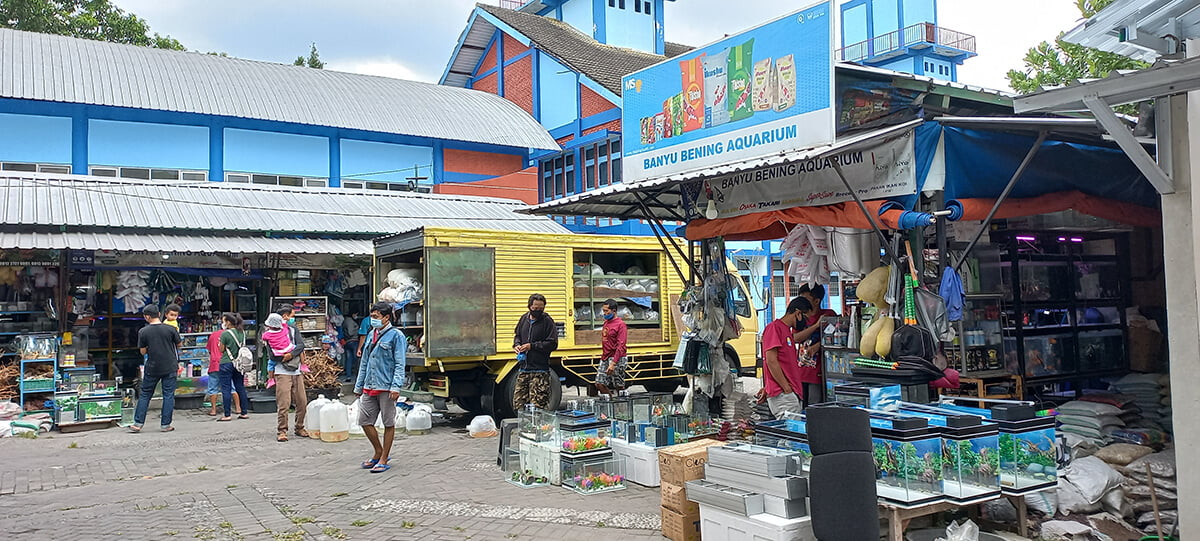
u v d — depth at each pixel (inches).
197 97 744.3
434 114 890.1
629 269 538.0
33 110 680.4
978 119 243.6
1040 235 330.0
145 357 477.7
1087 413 278.1
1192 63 154.9
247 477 338.6
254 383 612.4
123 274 607.2
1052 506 223.8
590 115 932.0
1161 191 191.0
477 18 1088.8
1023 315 319.9
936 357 255.1
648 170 360.8
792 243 319.9
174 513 280.1
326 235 650.8
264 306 649.6
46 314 569.9
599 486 297.1
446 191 847.1
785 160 243.9
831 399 319.0
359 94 877.8
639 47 1279.5
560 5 1299.2
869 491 185.6
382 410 344.5
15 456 395.2
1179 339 190.7
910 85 260.1
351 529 257.0
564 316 496.7
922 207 260.7
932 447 198.7
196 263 631.8
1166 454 251.4
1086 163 285.1
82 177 649.0
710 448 223.1
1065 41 229.5
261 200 685.9
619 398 333.7
